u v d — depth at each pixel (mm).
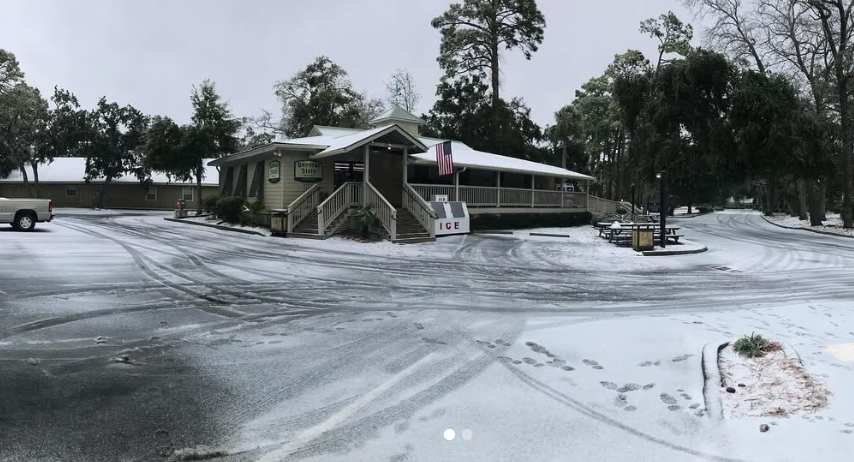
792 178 32500
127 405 4121
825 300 9211
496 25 43500
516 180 30750
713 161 25281
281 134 52344
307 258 13953
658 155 27312
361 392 4527
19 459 3238
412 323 7062
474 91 45750
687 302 8906
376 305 8234
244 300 8344
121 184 42188
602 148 49625
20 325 6391
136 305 7719
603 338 6359
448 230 21781
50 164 45312
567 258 15453
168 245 15984
